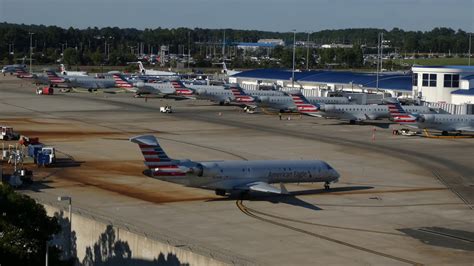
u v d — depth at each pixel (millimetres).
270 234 133250
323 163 172250
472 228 141000
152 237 117938
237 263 107500
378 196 168375
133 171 190875
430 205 160500
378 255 121438
